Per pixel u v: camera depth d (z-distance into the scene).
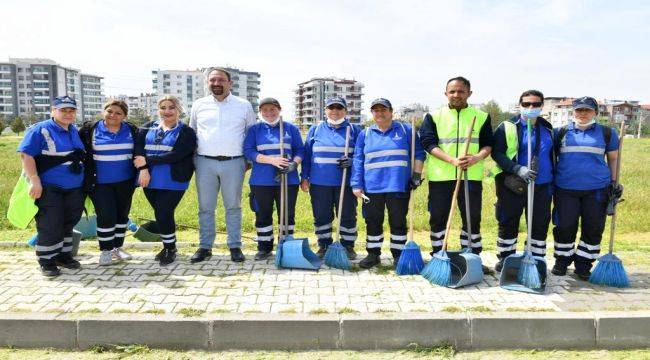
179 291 4.59
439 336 3.93
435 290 4.69
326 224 5.81
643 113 99.00
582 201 5.05
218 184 5.62
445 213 5.27
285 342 3.90
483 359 3.78
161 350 3.86
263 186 5.56
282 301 4.34
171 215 5.50
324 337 3.90
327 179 5.56
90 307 4.14
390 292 4.61
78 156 5.10
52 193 4.97
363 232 7.84
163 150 5.31
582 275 5.10
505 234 5.23
